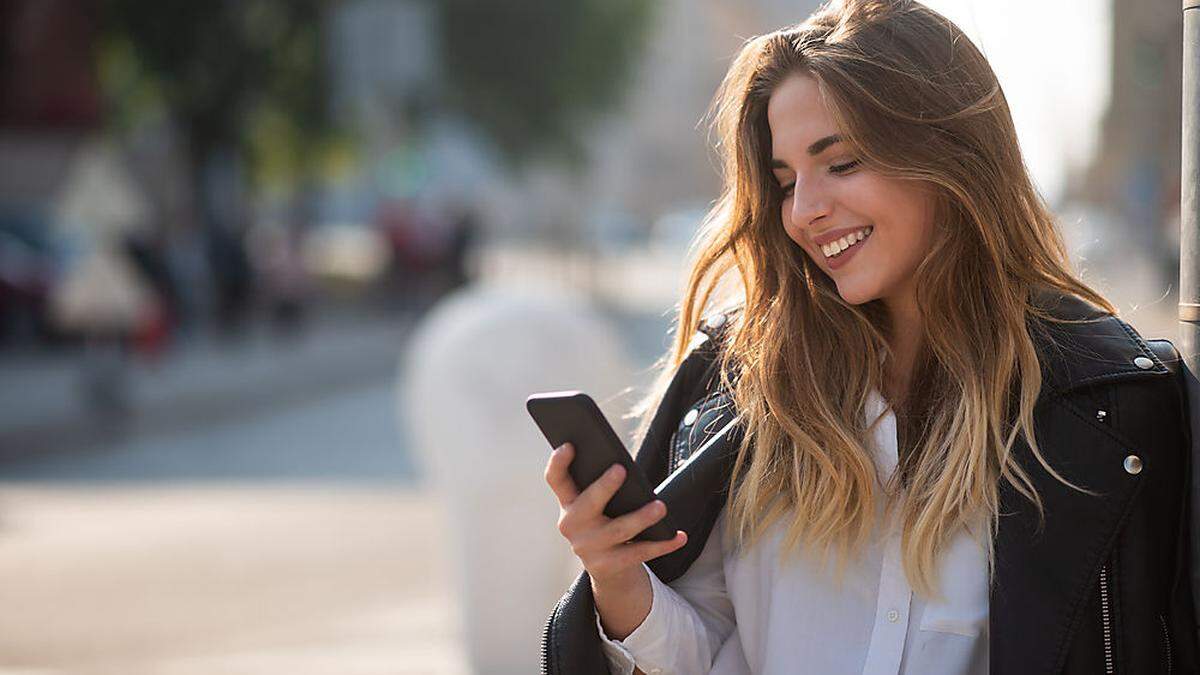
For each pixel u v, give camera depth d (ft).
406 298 123.34
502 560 21.09
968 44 7.85
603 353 21.16
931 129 7.65
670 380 8.54
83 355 80.38
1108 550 7.29
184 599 28.04
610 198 351.05
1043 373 7.55
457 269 112.27
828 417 7.80
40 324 81.61
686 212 364.58
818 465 7.79
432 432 21.38
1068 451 7.40
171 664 22.66
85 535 35.78
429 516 37.09
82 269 58.70
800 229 7.93
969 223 7.79
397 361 91.25
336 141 115.14
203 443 54.39
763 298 8.21
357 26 83.35
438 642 23.30
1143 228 132.16
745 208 8.21
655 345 84.53
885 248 7.79
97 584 29.81
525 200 275.59
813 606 7.80
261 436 56.18
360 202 208.03
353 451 51.49
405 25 83.56
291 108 104.99
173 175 112.16
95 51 96.48
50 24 94.43
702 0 361.51
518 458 20.90
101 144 97.81
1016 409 7.64
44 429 55.42
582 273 162.61
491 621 21.13
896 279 7.87
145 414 61.67
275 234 106.63
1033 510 7.39
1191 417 7.43
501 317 21.15
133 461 49.93
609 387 21.17
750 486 7.86
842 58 7.65
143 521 37.58
